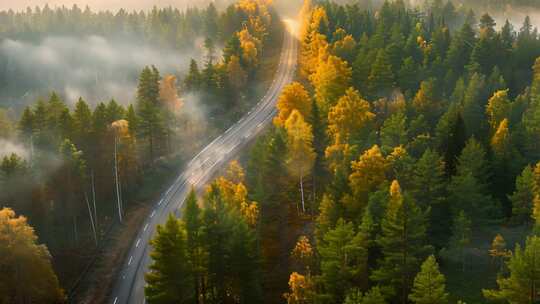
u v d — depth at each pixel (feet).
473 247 204.95
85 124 287.07
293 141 244.22
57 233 262.88
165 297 179.11
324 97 310.24
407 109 303.89
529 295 146.72
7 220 191.01
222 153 333.83
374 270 190.29
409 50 392.68
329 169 249.14
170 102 373.81
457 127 246.06
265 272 216.54
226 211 192.44
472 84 313.32
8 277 192.95
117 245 254.47
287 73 469.98
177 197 291.17
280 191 248.52
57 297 204.03
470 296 176.65
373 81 324.80
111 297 215.92
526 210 213.87
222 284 192.54
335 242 176.14
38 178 256.32
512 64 391.65
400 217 173.27
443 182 227.40
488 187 241.55
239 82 418.10
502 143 251.60
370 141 250.37
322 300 173.06
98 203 287.07
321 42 395.96
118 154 289.12
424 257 193.77
